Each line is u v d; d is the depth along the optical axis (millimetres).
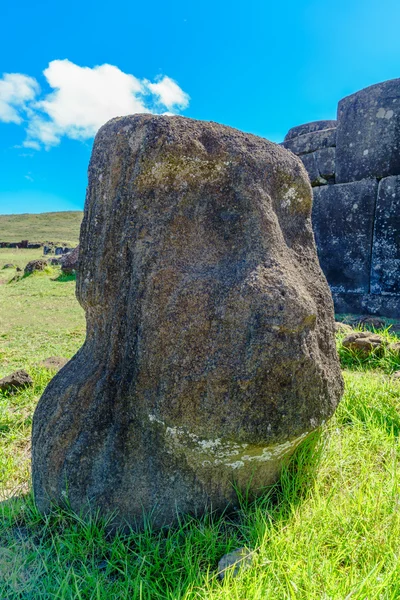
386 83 4867
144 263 1429
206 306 1358
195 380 1326
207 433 1340
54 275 10703
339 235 5277
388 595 1129
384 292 4883
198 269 1416
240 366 1314
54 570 1318
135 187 1465
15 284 9500
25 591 1251
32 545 1428
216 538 1385
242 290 1341
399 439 1964
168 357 1360
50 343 4672
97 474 1504
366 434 2076
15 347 4535
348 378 2648
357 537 1359
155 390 1386
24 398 2832
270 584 1164
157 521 1499
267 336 1316
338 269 5305
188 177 1461
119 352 1523
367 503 1479
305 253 1663
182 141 1438
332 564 1247
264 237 1431
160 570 1296
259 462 1492
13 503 1658
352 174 5184
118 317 1516
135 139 1507
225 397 1319
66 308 6617
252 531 1397
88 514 1502
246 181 1471
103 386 1531
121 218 1537
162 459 1462
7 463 2008
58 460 1547
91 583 1234
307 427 1420
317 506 1513
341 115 5270
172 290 1396
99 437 1513
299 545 1320
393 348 3096
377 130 4930
